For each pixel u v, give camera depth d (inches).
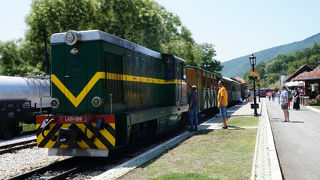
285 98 592.4
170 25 1609.3
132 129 330.0
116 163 287.7
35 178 244.8
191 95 476.1
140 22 1094.4
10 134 553.3
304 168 246.7
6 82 607.8
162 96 456.1
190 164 248.8
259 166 236.2
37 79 712.4
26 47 1143.6
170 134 487.5
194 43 1851.6
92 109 291.3
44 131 291.0
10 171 277.7
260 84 1659.7
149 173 223.9
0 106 554.6
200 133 439.2
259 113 807.7
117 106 316.8
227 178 205.5
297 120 624.4
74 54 299.0
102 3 1040.2
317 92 1293.1
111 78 308.3
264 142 346.3
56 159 325.7
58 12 900.6
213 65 2952.8
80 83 296.2
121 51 331.0
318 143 354.0
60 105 301.9
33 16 943.0
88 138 276.7
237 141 355.3
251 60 756.6
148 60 407.2
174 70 463.2
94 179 211.0
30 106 639.1
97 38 292.0
